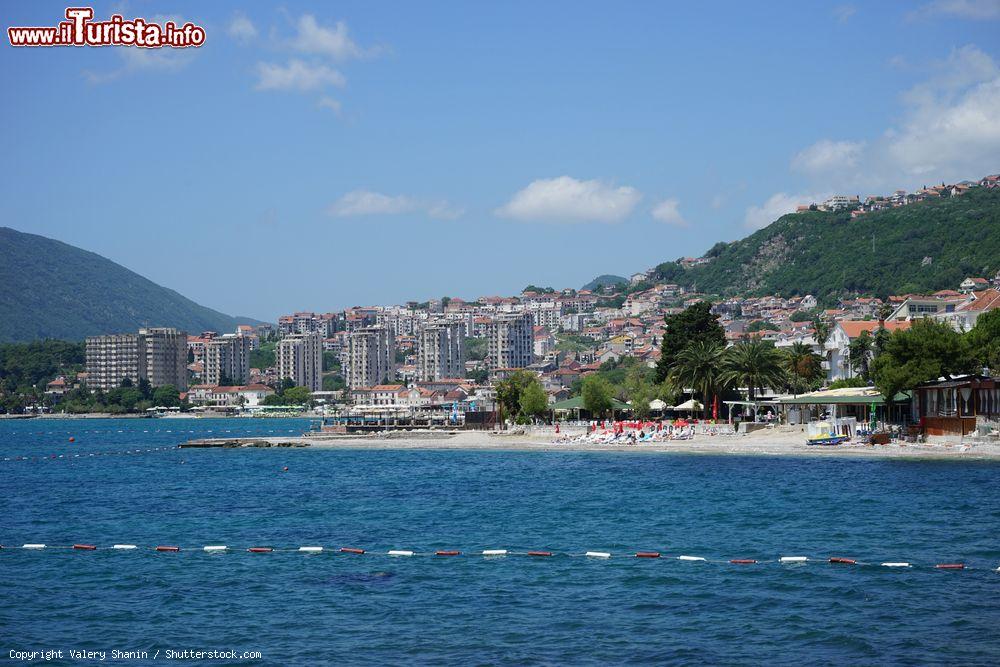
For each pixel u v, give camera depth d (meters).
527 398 184.62
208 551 55.31
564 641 36.00
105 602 42.88
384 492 87.25
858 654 33.91
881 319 176.25
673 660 33.62
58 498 86.81
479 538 58.56
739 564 49.09
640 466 108.62
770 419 151.75
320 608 41.41
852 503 69.19
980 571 46.44
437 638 36.59
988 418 106.12
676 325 175.88
